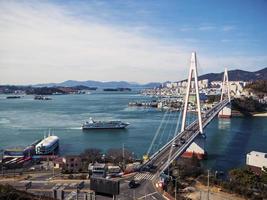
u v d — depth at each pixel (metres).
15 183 73.31
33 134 166.50
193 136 114.31
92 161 94.25
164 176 73.12
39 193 64.69
